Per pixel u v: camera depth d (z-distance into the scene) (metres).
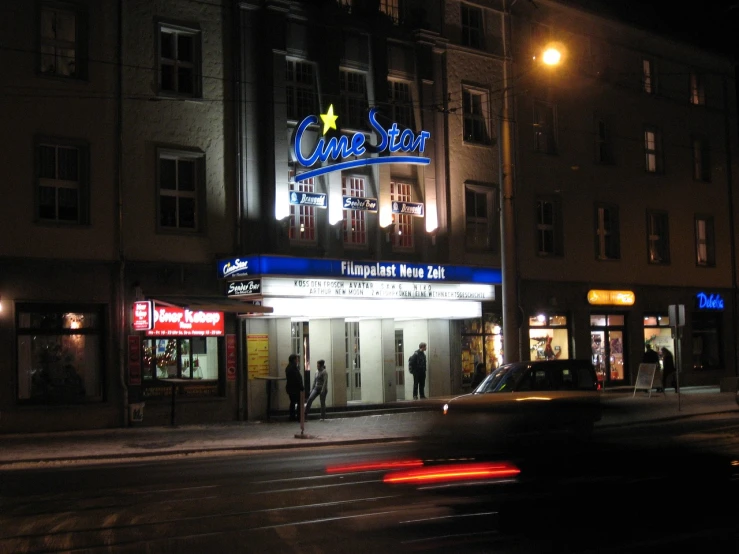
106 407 24.00
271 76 27.17
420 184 31.36
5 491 13.62
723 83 43.53
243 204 26.75
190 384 25.64
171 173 26.06
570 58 36.75
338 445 20.81
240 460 17.95
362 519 10.80
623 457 11.26
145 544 9.70
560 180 35.94
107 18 24.89
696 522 10.48
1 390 22.47
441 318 31.55
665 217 40.09
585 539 9.66
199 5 26.52
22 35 23.47
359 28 29.84
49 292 23.45
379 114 29.58
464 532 10.02
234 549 9.41
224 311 24.44
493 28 34.31
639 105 39.53
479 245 33.28
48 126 23.73
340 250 28.67
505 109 32.09
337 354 28.58
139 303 24.28
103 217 24.48
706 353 41.47
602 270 37.12
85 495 13.09
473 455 12.56
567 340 35.84
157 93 25.61
